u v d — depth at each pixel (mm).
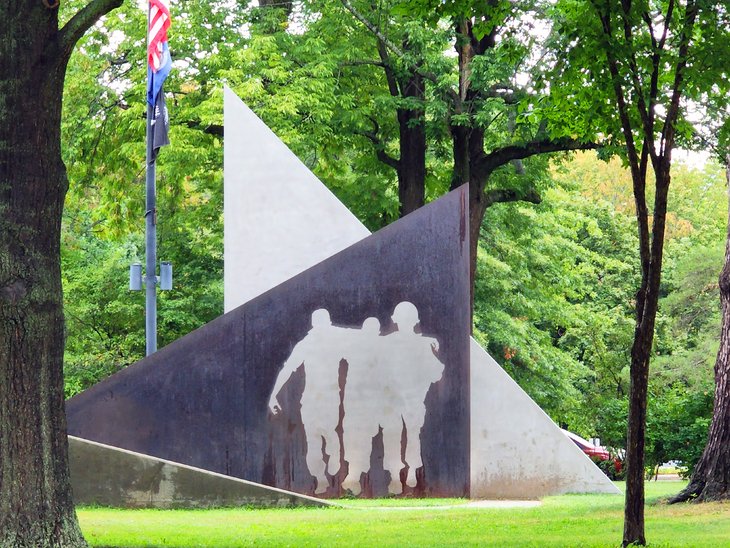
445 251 20578
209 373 20453
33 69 11891
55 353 12055
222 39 32469
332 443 20281
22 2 11883
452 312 20453
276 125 30797
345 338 20469
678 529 14578
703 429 23359
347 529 15094
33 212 11906
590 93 13953
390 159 33594
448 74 29984
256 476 20266
